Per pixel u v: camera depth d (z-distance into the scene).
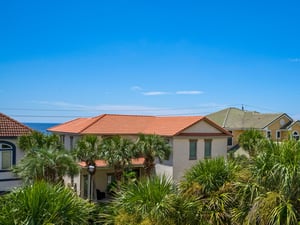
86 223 9.16
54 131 38.53
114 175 28.42
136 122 36.47
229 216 11.08
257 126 43.75
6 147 22.34
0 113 23.92
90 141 25.17
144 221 9.93
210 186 11.66
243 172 11.16
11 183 22.20
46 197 8.60
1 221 8.06
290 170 9.14
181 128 31.95
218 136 34.16
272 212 9.21
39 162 16.36
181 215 10.32
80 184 28.39
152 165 27.81
